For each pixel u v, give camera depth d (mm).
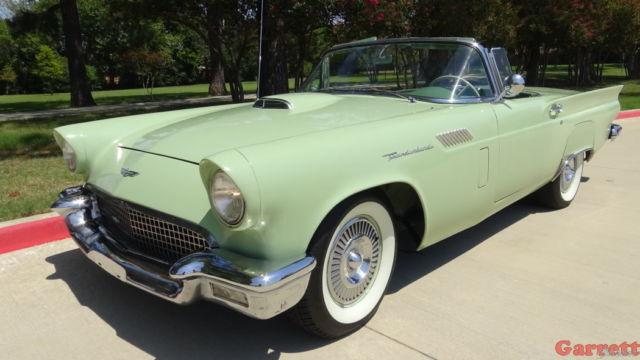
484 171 3244
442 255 3717
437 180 2842
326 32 10805
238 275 2039
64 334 2637
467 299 3031
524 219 4543
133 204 2496
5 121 11508
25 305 2928
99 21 38594
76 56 17609
